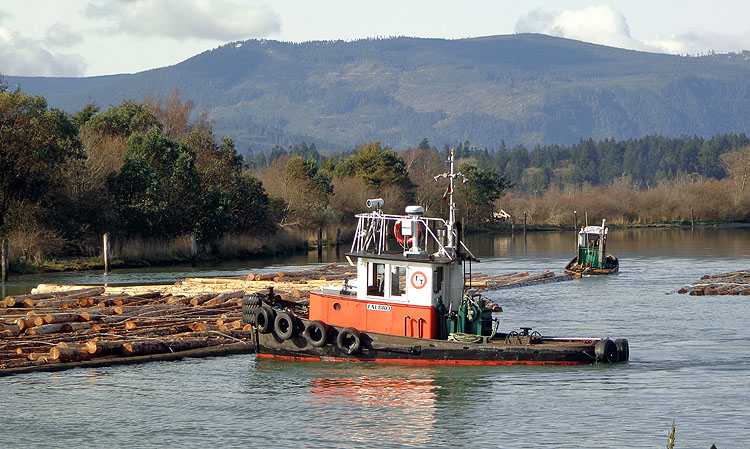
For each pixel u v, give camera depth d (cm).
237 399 4906
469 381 5166
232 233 16138
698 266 13762
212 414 4638
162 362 5825
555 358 5494
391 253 5584
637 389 4991
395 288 5566
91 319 6762
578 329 7200
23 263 12069
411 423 4434
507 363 5478
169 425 4459
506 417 4503
